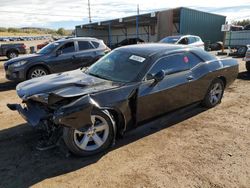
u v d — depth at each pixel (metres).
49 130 3.72
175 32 28.06
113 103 3.65
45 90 3.72
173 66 4.54
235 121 4.95
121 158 3.57
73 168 3.33
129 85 3.89
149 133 4.38
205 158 3.56
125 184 2.99
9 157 3.61
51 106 3.58
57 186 2.97
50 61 8.60
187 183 3.00
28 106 3.97
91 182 3.04
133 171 3.26
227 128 4.61
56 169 3.31
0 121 5.03
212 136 4.27
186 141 4.08
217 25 30.78
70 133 3.37
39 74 8.57
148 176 3.14
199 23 28.08
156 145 3.95
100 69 4.55
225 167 3.34
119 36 38.66
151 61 4.22
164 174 3.18
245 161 3.48
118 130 3.96
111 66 4.48
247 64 9.91
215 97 5.71
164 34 27.97
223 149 3.82
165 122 4.88
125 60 4.45
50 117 3.52
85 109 3.32
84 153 3.55
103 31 39.56
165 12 27.16
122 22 31.81
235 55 18.50
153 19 29.62
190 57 4.97
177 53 4.70
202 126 4.70
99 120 3.63
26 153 3.72
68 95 3.40
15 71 8.24
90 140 3.60
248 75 9.96
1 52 20.20
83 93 3.51
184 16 26.16
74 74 4.58
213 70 5.29
